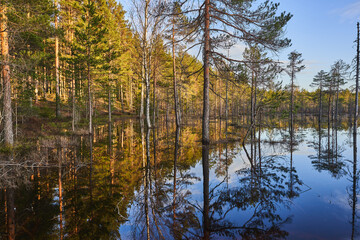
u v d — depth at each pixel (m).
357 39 18.77
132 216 4.04
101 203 4.63
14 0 8.92
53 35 15.85
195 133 18.34
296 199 4.73
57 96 21.72
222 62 11.30
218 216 3.96
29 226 3.75
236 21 10.69
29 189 5.51
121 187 5.61
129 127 23.66
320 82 34.91
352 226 3.48
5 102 9.52
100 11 25.50
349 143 13.73
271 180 6.19
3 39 9.00
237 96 41.03
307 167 7.70
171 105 45.75
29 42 13.40
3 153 8.70
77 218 3.99
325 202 4.55
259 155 9.85
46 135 13.79
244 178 6.36
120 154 9.89
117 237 3.31
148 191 5.30
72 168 7.54
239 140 14.81
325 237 3.16
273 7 9.53
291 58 21.17
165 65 27.03
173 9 11.07
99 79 22.75
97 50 16.52
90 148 11.45
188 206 4.43
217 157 9.37
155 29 17.81
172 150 10.92
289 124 31.94
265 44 10.41
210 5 11.03
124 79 37.88
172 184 5.83
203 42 10.86
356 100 18.30
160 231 3.47
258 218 3.86
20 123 16.05
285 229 3.41
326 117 52.44
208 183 5.93
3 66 8.80
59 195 5.10
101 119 30.59
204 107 11.87
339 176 6.57
